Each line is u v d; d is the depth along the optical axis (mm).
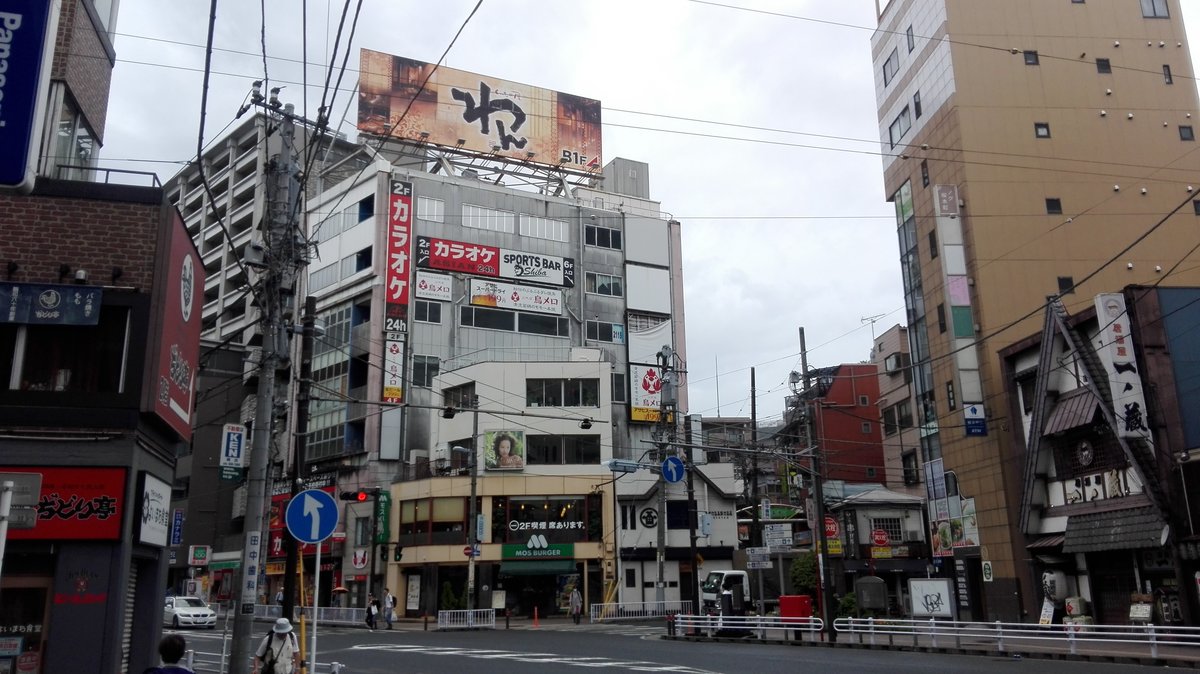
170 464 16922
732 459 54312
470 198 57719
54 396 13875
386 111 57562
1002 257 35188
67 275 14297
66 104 16484
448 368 54562
